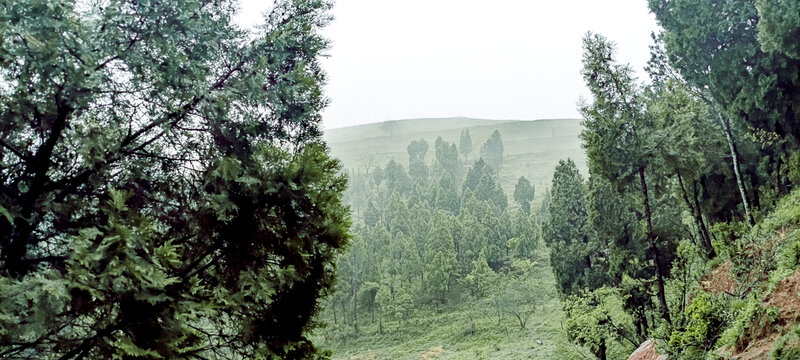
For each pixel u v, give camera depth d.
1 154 5.15
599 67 16.80
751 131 18.05
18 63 4.90
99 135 5.25
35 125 5.30
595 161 17.38
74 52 4.88
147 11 5.46
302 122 7.95
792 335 9.41
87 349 5.14
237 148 6.62
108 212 5.16
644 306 20.14
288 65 7.53
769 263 13.27
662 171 17.25
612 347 26.23
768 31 14.49
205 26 6.10
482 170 117.75
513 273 59.84
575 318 21.73
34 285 4.52
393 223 84.00
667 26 19.20
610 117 16.89
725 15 17.27
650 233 17.09
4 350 4.87
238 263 6.75
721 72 17.53
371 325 56.19
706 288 15.21
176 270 6.27
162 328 5.41
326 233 7.47
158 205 6.64
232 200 6.46
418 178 137.38
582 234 26.50
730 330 11.37
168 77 5.63
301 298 7.52
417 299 61.16
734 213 23.56
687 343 12.70
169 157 6.56
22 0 4.52
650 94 19.73
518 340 41.22
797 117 16.66
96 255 4.73
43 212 5.41
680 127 16.92
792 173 19.17
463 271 65.50
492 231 69.75
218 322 7.07
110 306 5.00
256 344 6.91
